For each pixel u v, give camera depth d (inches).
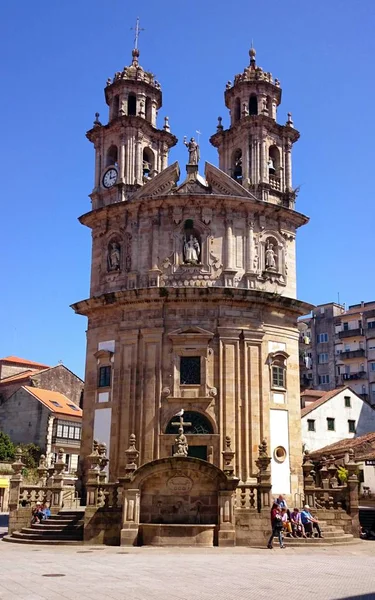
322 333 3762.3
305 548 1138.7
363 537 1369.3
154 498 1163.3
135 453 1221.1
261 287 1567.4
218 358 1475.1
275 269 1611.7
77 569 801.6
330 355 3688.5
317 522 1253.7
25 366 3368.6
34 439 2640.3
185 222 1572.3
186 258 1550.2
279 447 1482.5
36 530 1238.3
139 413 1457.9
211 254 1553.9
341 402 2659.9
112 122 1739.7
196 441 1417.3
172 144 1839.3
